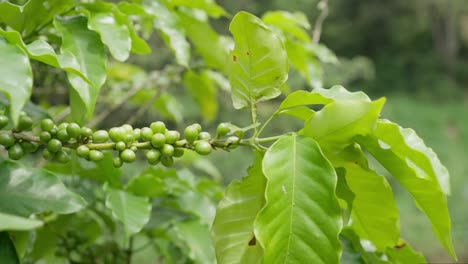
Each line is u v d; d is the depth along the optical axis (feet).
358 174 2.57
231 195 2.54
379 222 2.70
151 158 2.47
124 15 2.90
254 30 2.51
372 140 2.47
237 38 2.54
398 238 2.71
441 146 22.63
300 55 3.97
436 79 30.01
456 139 24.04
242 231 2.52
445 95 28.96
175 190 3.31
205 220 3.26
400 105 25.75
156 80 4.54
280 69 2.55
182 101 14.01
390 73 30.32
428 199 2.50
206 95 4.80
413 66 30.83
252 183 2.55
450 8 31.22
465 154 22.54
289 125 14.02
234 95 2.58
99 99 4.65
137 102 5.02
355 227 2.77
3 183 2.47
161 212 3.30
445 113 25.96
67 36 2.72
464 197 18.88
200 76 4.54
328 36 30.91
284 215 2.29
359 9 30.96
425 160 2.41
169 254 3.57
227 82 4.68
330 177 2.33
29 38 2.89
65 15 2.87
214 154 14.47
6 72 2.16
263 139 2.47
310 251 2.27
